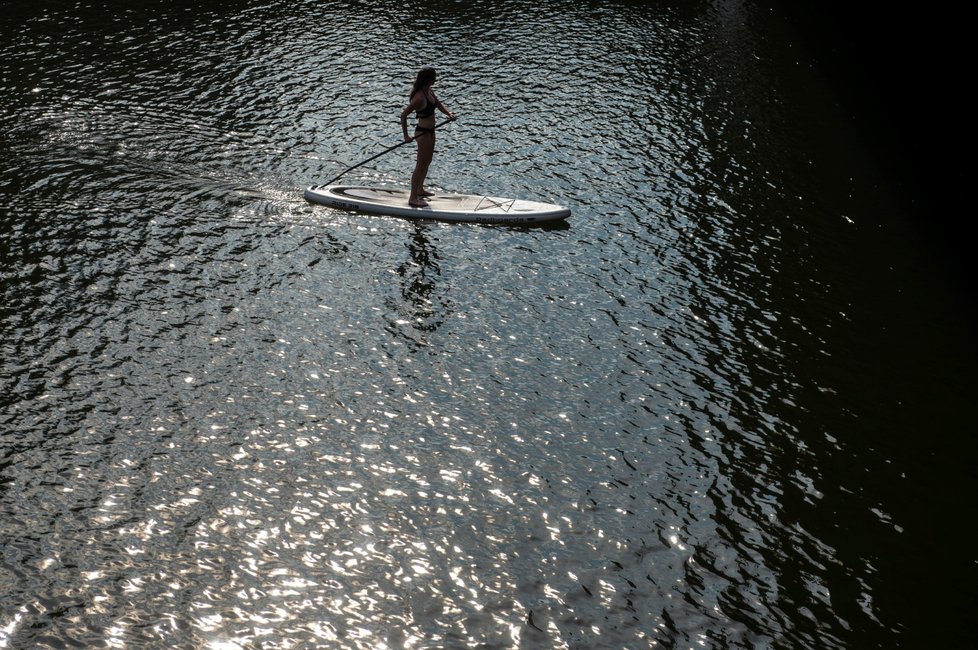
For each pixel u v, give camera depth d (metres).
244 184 13.41
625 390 9.75
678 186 14.65
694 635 6.88
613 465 8.62
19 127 14.49
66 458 7.95
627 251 12.59
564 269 12.01
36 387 8.83
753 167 15.54
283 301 10.69
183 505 7.58
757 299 11.70
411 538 7.50
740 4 24.78
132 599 6.64
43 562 6.86
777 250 12.97
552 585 7.20
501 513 7.89
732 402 9.71
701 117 17.44
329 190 13.28
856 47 21.61
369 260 11.78
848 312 11.59
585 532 7.78
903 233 13.70
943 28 16.88
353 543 7.39
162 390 8.98
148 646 6.28
